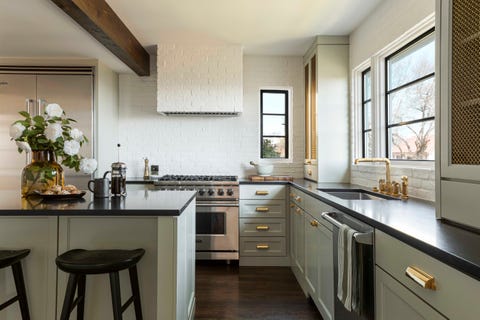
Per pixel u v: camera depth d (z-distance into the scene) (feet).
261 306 8.03
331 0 8.51
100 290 5.50
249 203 11.27
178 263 5.08
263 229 11.23
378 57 9.01
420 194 6.83
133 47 10.79
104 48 10.15
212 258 11.09
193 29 10.33
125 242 5.44
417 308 3.28
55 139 6.32
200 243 11.09
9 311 5.41
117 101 13.06
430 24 6.77
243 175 13.19
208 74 11.74
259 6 8.79
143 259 5.47
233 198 11.12
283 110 13.42
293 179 11.98
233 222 11.11
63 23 8.35
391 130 8.74
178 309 5.15
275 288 9.20
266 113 13.42
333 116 10.94
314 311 7.77
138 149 13.16
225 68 11.78
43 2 7.23
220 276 10.15
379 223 4.15
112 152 12.56
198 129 13.16
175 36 10.93
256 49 12.30
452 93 4.08
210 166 13.16
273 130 13.43
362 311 4.53
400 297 3.64
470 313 2.51
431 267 3.04
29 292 5.35
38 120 6.31
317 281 7.40
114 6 8.71
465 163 3.85
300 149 13.19
